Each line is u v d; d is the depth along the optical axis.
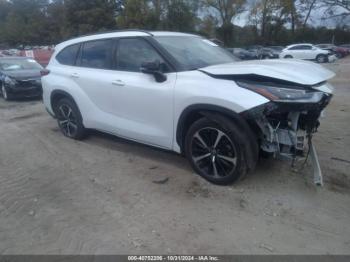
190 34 5.23
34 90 10.79
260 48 38.94
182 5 36.72
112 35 5.07
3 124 7.51
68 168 4.77
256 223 3.34
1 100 11.14
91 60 5.36
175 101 4.04
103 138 6.04
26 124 7.42
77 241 3.13
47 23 72.75
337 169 4.44
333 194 3.83
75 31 50.31
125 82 4.62
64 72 5.73
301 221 3.36
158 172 4.50
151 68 4.06
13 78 10.55
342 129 6.26
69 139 6.07
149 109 4.39
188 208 3.62
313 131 4.03
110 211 3.62
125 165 4.80
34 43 74.06
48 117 8.09
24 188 4.20
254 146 3.68
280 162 4.57
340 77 16.02
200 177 4.23
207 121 3.82
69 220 3.47
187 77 3.99
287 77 3.49
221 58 4.74
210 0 54.94
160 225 3.34
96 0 48.69
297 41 56.03
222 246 3.02
